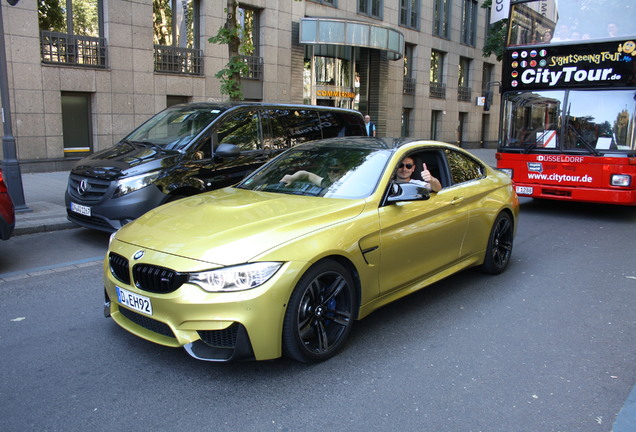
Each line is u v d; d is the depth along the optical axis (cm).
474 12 3180
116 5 1452
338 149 500
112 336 419
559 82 965
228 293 323
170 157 687
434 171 510
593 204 1188
